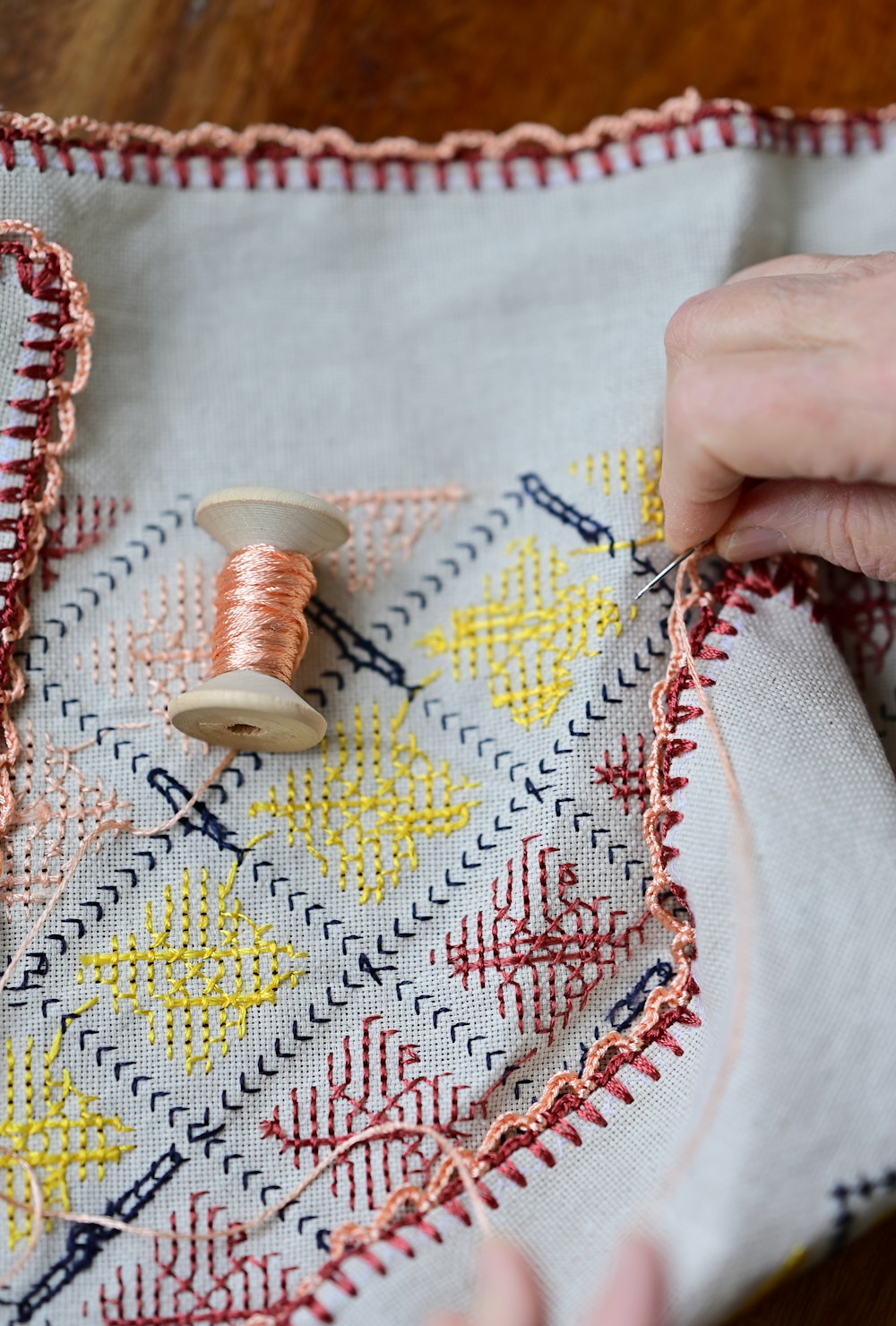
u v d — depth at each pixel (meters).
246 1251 0.99
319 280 1.27
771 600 1.12
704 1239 0.82
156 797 1.09
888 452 0.90
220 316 1.25
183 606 1.16
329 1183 1.01
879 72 1.42
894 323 0.90
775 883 0.94
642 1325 0.78
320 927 1.07
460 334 1.28
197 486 1.21
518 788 1.11
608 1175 0.96
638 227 1.27
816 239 1.30
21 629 1.10
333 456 1.24
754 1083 0.86
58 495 1.15
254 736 1.06
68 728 1.10
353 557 1.21
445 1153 1.01
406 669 1.17
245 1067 1.03
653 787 1.07
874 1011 0.88
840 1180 0.83
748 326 0.95
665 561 1.16
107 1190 0.99
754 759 1.01
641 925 1.08
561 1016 1.06
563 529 1.19
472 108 1.39
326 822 1.10
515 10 1.41
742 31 1.42
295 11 1.37
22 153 1.17
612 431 1.21
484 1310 0.84
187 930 1.06
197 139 1.24
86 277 1.19
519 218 1.29
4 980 1.02
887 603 1.22
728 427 0.93
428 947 1.07
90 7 1.34
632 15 1.42
